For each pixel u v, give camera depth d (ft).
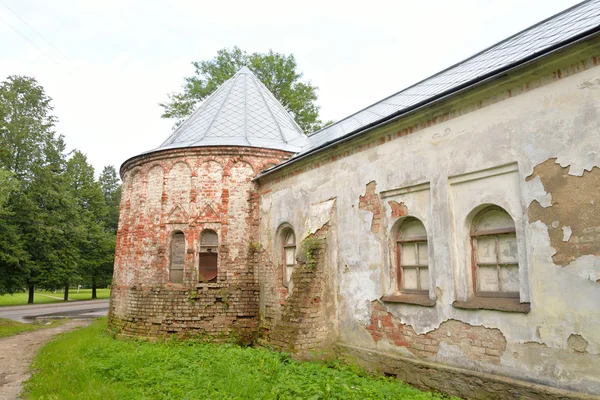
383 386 22.35
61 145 118.42
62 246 109.19
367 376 26.04
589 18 22.62
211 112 50.88
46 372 28.45
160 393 21.94
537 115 19.26
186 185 42.73
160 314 40.52
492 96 21.31
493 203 21.08
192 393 21.58
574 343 17.17
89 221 131.75
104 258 134.21
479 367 20.75
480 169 21.50
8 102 97.40
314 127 93.35
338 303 30.35
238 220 42.22
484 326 20.74
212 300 40.45
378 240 27.55
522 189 19.52
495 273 21.43
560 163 18.22
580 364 16.94
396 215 26.63
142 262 42.98
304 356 28.71
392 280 26.61
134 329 41.93
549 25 28.27
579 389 16.89
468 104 22.48
